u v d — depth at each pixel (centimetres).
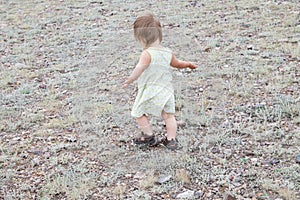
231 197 307
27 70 578
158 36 367
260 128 391
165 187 321
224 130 391
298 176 322
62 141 397
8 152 380
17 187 334
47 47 665
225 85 477
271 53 553
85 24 766
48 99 486
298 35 611
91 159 364
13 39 714
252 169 336
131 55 470
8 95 500
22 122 436
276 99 438
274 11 730
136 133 382
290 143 367
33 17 837
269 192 310
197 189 319
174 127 371
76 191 321
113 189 325
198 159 353
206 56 517
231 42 609
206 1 829
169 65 374
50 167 358
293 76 488
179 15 754
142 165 348
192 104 415
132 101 425
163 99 368
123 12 817
